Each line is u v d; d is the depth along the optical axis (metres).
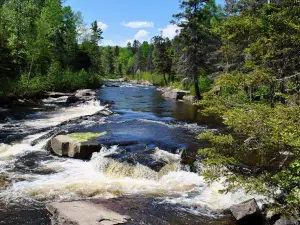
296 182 6.14
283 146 6.00
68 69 42.25
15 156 12.16
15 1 34.44
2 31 27.72
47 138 14.05
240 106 7.96
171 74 56.00
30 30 31.75
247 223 7.20
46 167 11.00
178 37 30.81
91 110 24.73
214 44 29.78
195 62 30.38
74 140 12.59
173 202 8.37
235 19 10.16
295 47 9.05
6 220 7.14
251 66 9.77
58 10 47.09
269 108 6.51
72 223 6.61
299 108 5.85
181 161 11.06
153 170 10.16
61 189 9.07
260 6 14.68
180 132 15.86
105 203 8.03
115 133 15.04
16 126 17.27
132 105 27.64
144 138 14.11
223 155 7.64
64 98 28.42
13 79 28.98
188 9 29.45
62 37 49.69
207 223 7.22
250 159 10.09
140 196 8.73
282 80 8.83
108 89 47.75
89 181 9.83
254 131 6.32
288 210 6.41
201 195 8.87
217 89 14.23
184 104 28.81
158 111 23.92
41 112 22.66
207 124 18.52
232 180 7.09
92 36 60.12
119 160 10.80
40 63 35.94
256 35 9.80
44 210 7.68
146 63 90.25
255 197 8.22
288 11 9.05
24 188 9.03
